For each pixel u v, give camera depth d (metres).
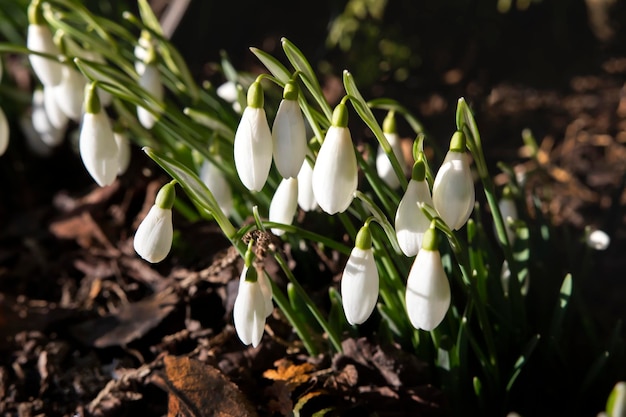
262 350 0.37
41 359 0.40
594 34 0.68
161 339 0.40
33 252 0.47
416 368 0.35
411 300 0.29
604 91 0.64
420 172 0.29
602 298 0.44
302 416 0.34
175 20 0.61
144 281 0.44
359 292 0.29
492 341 0.33
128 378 0.38
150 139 0.42
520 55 0.68
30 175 0.54
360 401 0.35
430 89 0.65
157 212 0.31
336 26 0.66
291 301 0.37
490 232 0.47
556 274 0.39
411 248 0.30
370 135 0.56
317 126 0.32
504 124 0.61
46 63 0.38
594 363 0.35
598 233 0.39
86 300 0.44
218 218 0.32
